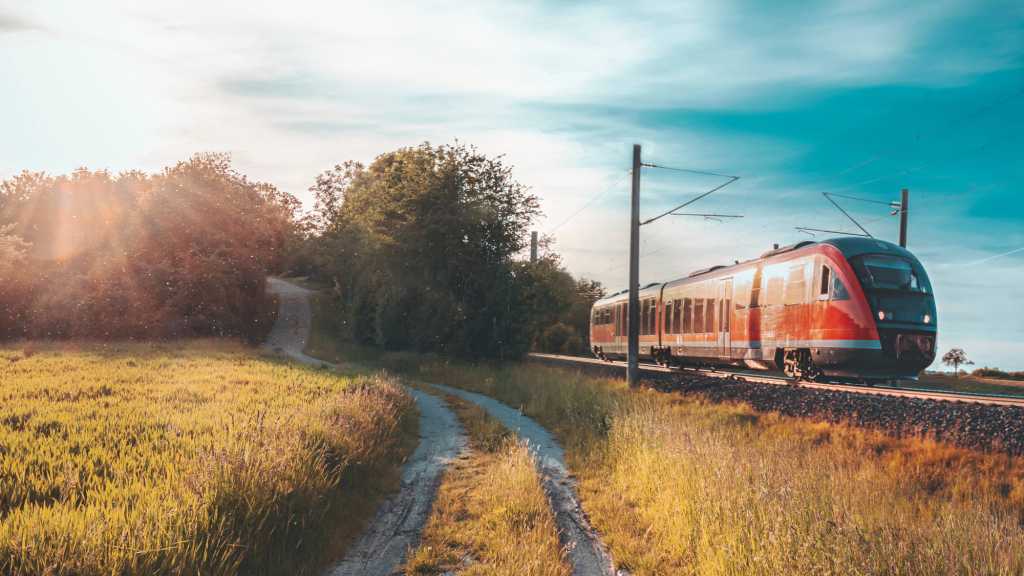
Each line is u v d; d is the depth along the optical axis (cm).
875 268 1648
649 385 2062
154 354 2820
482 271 3369
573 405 1753
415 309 3634
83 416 1141
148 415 1171
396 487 1015
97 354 2675
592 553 732
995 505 784
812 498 668
